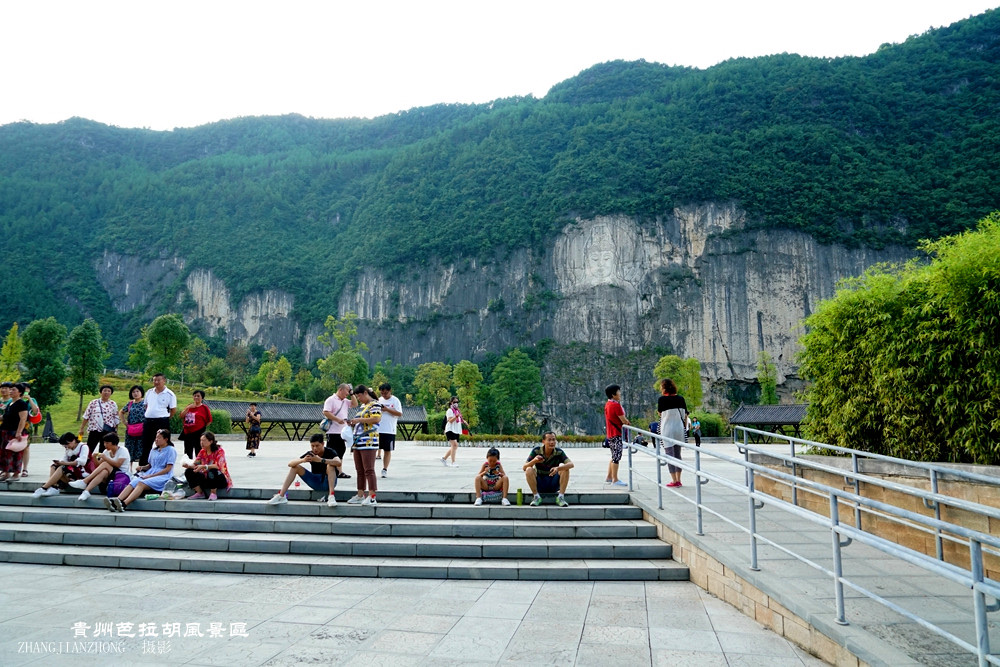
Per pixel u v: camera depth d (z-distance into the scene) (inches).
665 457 312.7
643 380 4955.7
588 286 5467.5
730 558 233.5
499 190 6717.5
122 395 2866.6
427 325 6008.9
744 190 5457.7
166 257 7470.5
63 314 6663.4
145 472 374.0
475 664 170.6
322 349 6294.3
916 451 331.9
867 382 370.9
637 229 5570.9
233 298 6840.6
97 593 248.5
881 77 6373.0
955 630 169.2
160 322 3026.6
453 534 311.3
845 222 5152.6
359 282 6565.0
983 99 5644.7
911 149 5595.5
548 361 5231.3
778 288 5064.0
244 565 283.0
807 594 195.5
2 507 374.0
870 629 165.8
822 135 5753.0
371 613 220.4
